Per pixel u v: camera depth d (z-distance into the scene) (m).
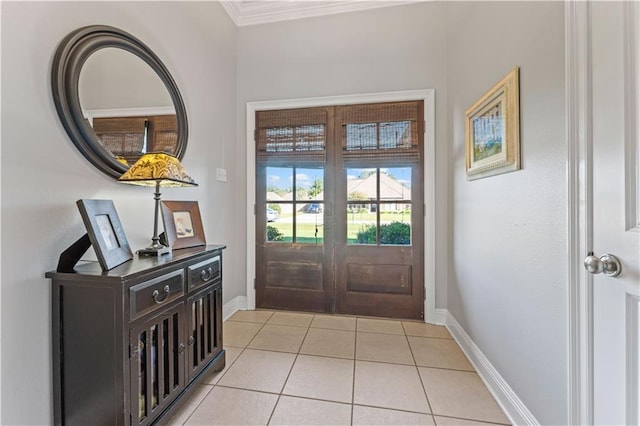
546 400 1.17
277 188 2.87
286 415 1.44
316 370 1.83
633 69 0.84
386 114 2.66
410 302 2.67
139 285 1.17
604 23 0.92
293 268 2.86
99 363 1.11
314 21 2.76
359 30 2.69
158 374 1.29
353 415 1.44
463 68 2.10
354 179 2.74
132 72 1.61
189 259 1.51
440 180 2.57
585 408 1.00
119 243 1.32
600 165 0.94
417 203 2.63
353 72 2.70
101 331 1.11
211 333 1.72
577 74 1.01
